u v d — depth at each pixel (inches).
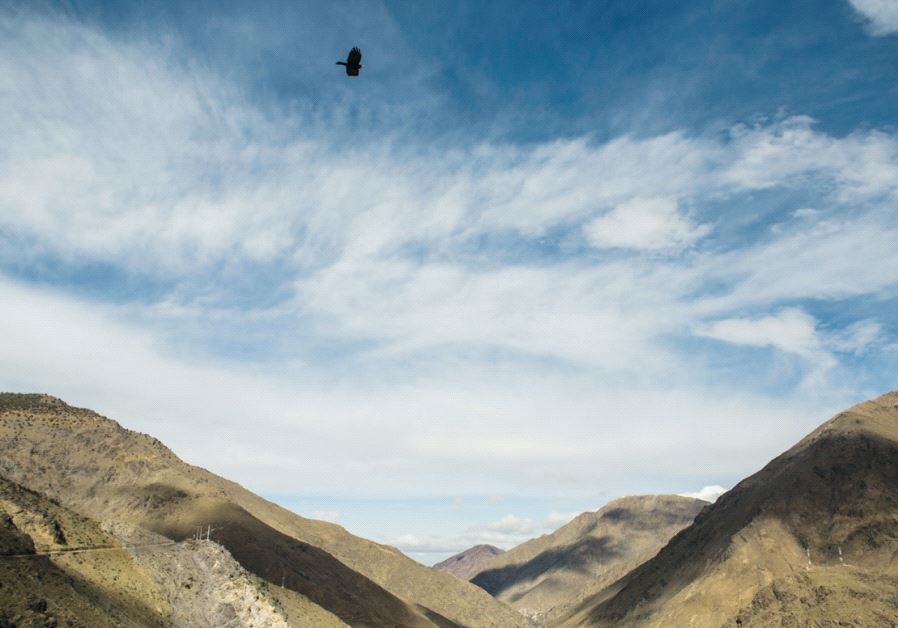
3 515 3265.3
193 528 7829.7
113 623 2913.4
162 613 3496.6
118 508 7839.6
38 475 7746.1
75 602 2851.9
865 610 7337.6
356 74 1546.5
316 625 4630.9
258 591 4099.4
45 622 2501.2
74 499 7716.5
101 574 3447.3
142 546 4010.8
